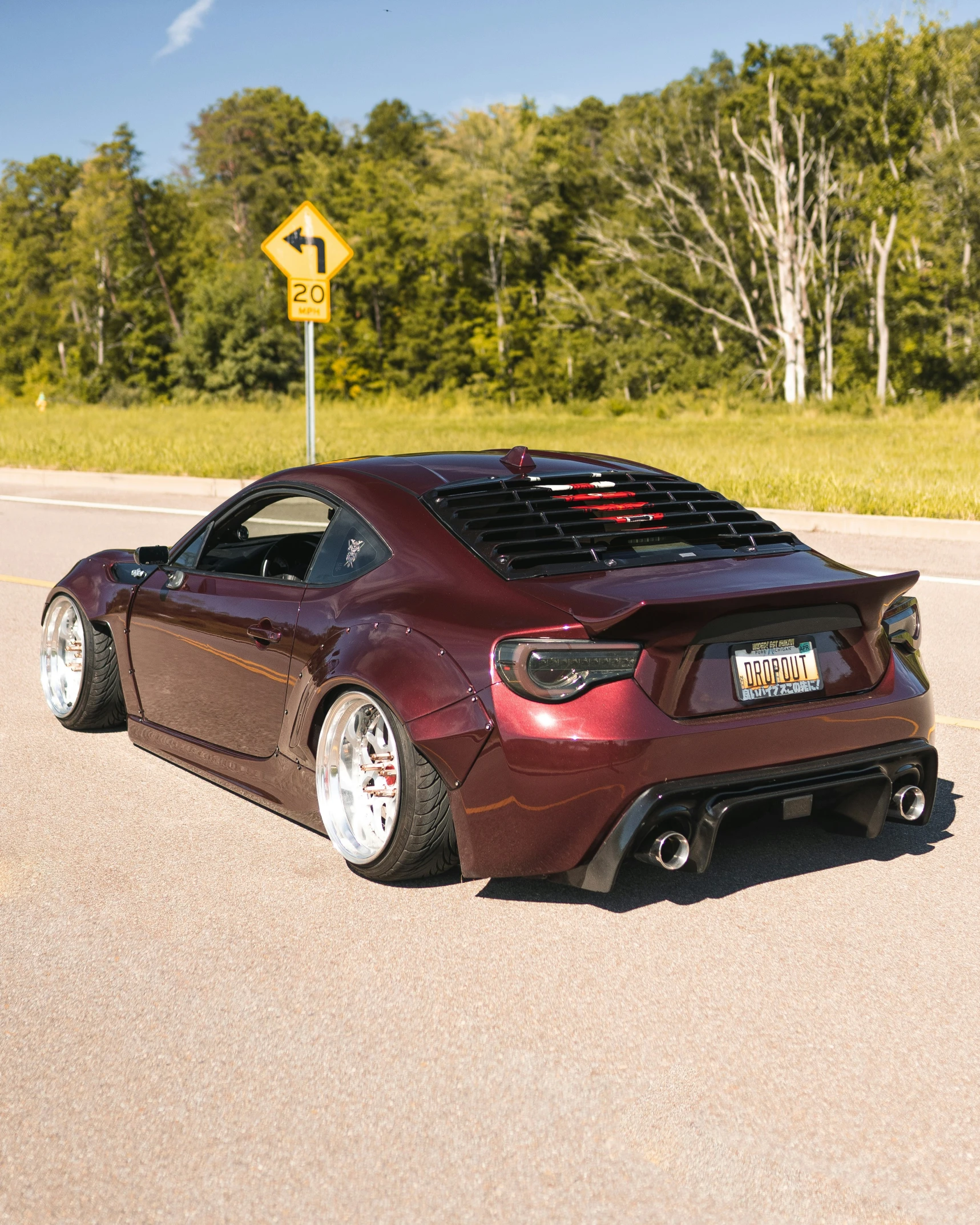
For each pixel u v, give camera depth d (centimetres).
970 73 5269
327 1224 228
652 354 5831
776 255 5712
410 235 6762
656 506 421
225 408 5991
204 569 491
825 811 388
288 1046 294
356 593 405
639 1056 289
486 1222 229
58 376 8550
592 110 8638
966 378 5244
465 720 352
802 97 5222
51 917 371
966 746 560
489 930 361
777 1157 248
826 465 1917
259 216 9169
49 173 9131
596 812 341
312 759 414
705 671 353
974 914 372
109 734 577
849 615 380
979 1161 247
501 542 387
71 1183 241
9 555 1184
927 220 5122
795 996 319
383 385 6719
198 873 405
